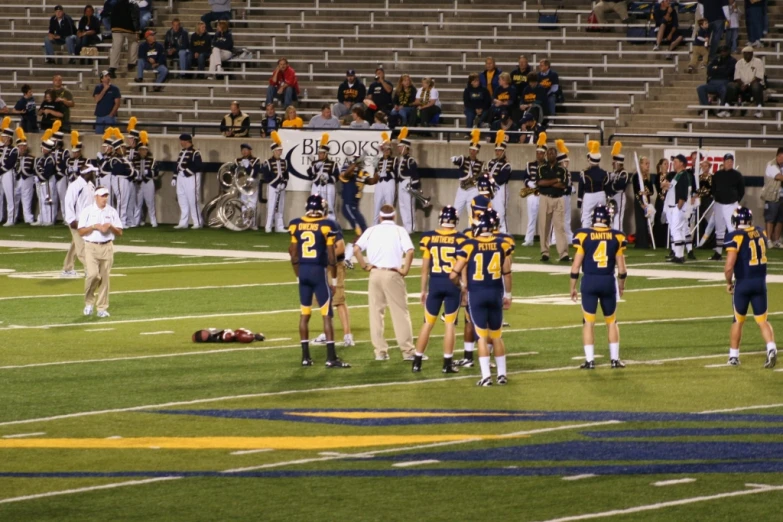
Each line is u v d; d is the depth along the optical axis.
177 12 166.88
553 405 54.09
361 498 39.66
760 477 41.88
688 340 70.88
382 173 129.75
